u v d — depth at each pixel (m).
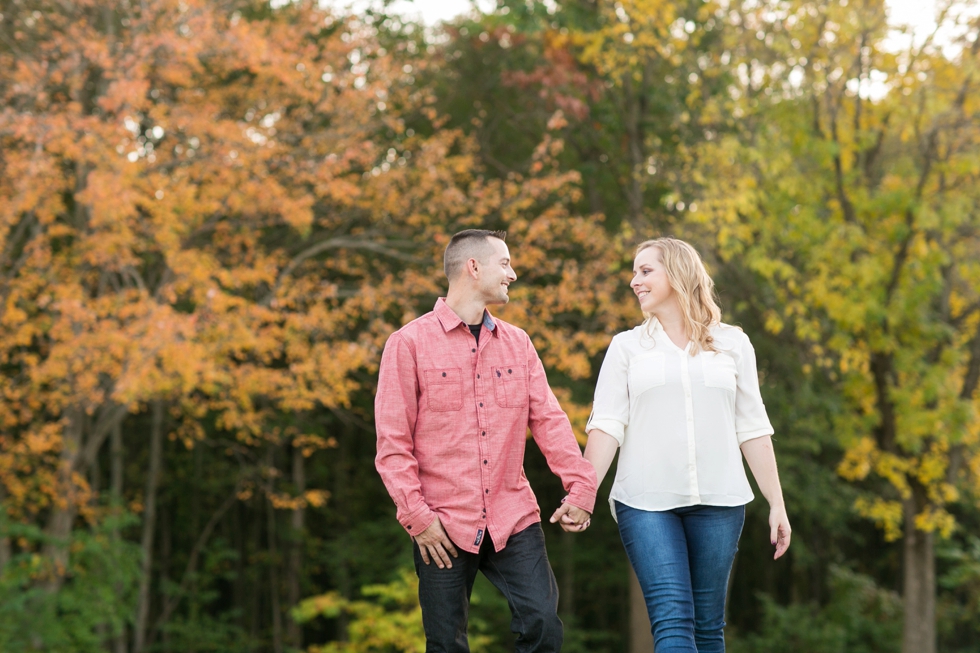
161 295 10.12
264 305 10.51
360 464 19.14
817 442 12.91
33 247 9.82
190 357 8.78
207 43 9.73
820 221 9.18
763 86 10.01
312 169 10.48
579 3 12.31
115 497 12.07
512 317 10.30
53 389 10.38
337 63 11.04
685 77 11.45
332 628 19.92
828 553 17.84
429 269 11.11
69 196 12.23
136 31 9.98
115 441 14.59
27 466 10.41
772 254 9.77
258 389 10.09
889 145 10.27
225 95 11.29
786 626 14.52
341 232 12.57
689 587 2.60
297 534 17.72
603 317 10.76
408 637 10.65
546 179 11.02
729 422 2.73
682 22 11.06
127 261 9.58
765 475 2.76
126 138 9.36
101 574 11.05
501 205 11.53
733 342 2.79
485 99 13.95
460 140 12.18
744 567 20.16
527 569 2.68
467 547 2.63
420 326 2.77
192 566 17.72
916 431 8.99
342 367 9.98
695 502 2.66
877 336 9.11
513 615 2.67
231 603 19.89
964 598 15.75
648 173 12.02
